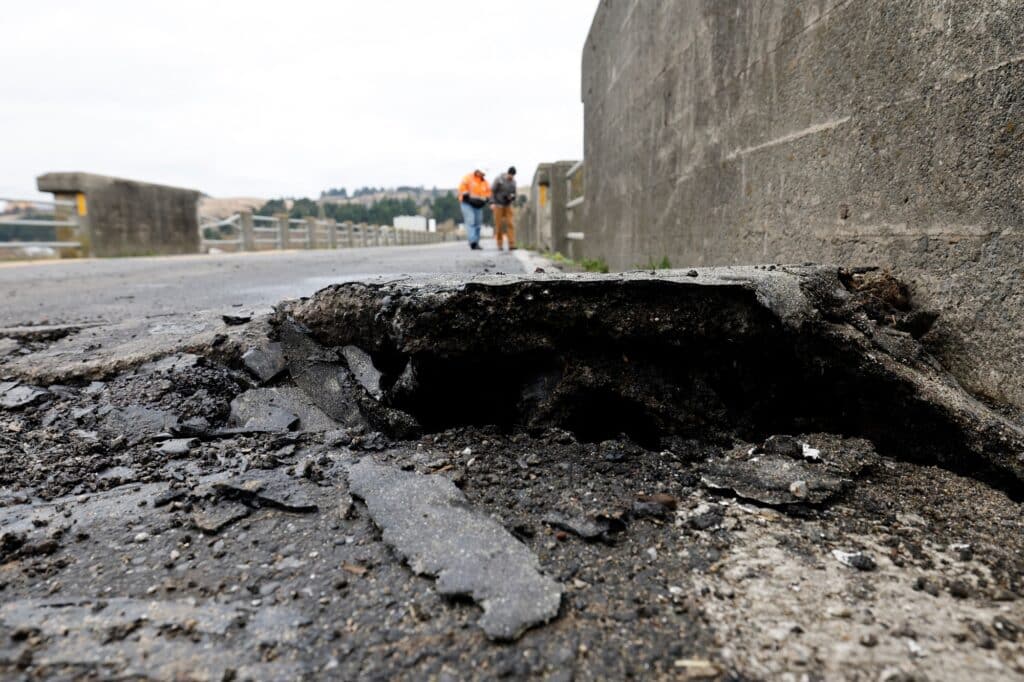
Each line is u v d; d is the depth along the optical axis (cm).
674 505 164
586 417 211
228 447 211
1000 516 155
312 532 154
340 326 254
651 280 200
